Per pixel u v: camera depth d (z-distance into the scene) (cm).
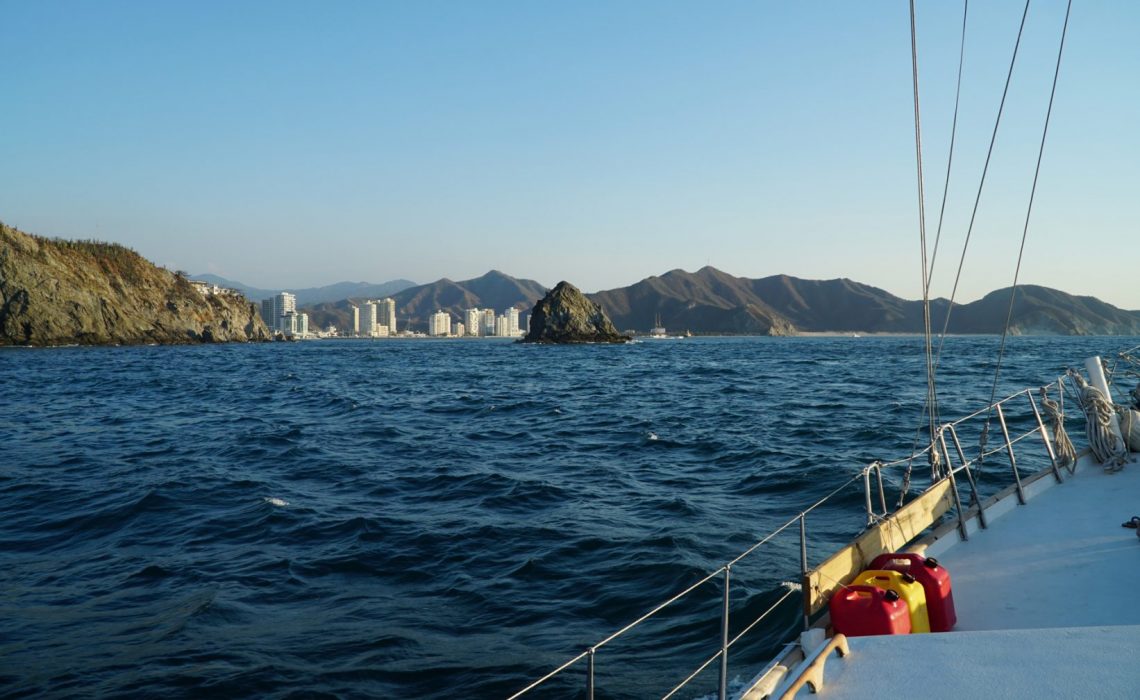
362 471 2131
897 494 1611
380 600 1092
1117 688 420
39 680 852
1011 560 729
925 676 458
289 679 846
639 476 2025
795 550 1272
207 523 1540
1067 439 973
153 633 977
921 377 6116
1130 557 709
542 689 817
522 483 1909
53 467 2209
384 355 14538
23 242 14725
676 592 1079
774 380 6341
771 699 446
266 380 6644
